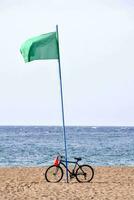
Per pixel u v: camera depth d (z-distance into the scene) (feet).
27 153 365.61
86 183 104.88
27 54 102.73
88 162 279.69
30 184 104.22
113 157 326.24
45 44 103.50
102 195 87.04
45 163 272.92
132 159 304.50
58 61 104.42
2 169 150.41
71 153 379.35
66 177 110.93
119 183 106.32
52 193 89.56
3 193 89.97
